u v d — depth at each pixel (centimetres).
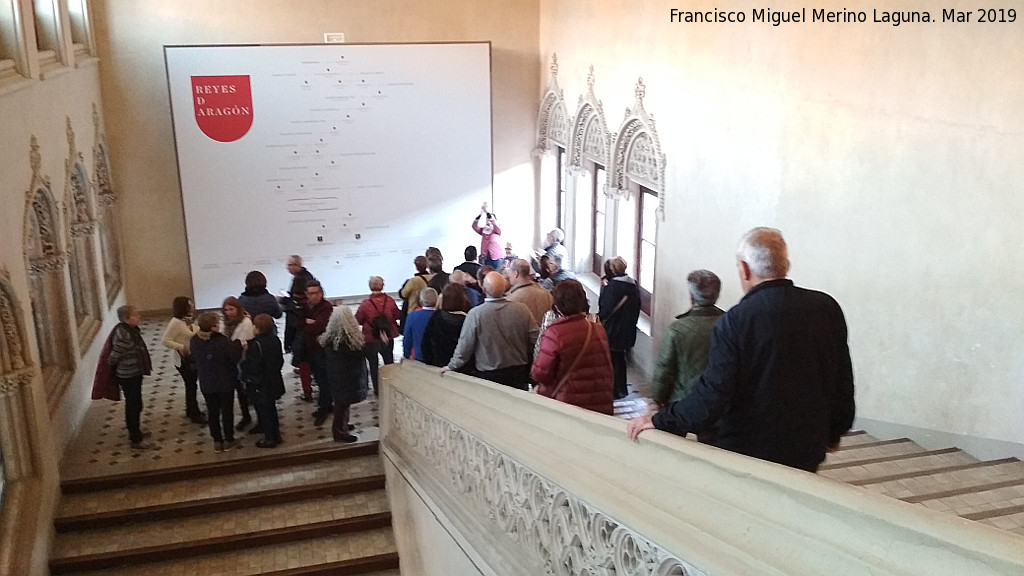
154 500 812
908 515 166
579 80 1263
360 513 820
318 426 948
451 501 520
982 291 537
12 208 731
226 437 889
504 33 1419
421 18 1380
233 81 1299
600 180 1286
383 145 1375
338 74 1334
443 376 569
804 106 705
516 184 1489
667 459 259
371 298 984
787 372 300
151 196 1343
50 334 896
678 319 459
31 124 817
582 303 520
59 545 766
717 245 870
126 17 1275
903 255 603
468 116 1397
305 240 1382
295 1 1328
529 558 372
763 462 214
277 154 1339
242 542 782
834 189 674
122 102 1300
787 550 196
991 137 520
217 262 1358
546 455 346
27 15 805
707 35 861
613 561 279
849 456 583
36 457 750
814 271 707
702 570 217
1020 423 519
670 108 962
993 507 445
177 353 938
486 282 660
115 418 969
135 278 1364
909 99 586
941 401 580
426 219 1422
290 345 1042
